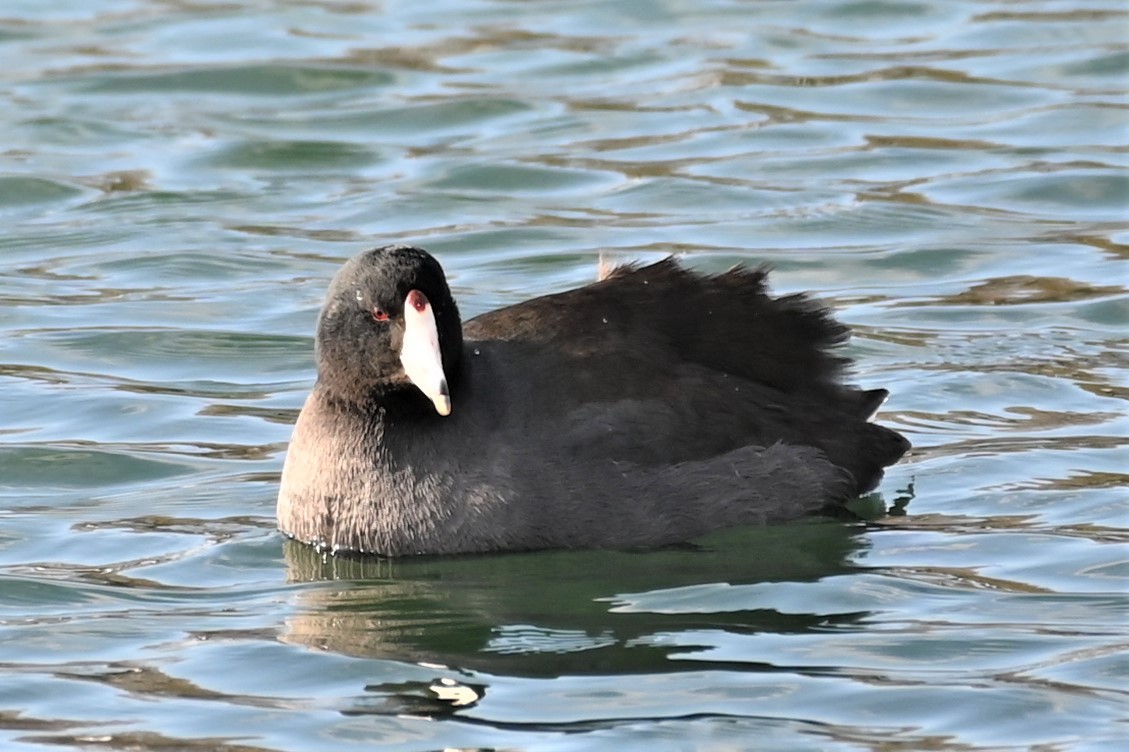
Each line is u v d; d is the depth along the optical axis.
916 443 14.58
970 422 14.94
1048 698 10.48
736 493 13.00
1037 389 15.52
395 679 10.94
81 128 22.38
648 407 12.92
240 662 11.21
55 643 11.55
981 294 17.77
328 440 12.78
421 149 21.89
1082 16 25.38
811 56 24.39
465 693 10.72
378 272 12.34
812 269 18.45
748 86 23.41
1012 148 21.42
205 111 22.98
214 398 15.82
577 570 12.57
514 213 20.00
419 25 25.73
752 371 13.50
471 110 22.81
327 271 18.62
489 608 12.00
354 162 21.58
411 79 23.78
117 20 25.84
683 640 11.41
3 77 23.78
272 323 17.39
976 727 10.17
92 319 17.52
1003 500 13.49
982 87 23.19
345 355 12.49
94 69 24.11
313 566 12.76
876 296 17.77
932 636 11.35
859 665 10.98
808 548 12.85
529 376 12.84
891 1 26.00
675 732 10.14
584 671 11.01
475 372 12.76
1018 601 11.86
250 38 25.05
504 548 12.62
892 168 20.98
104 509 13.73
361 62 24.23
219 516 13.58
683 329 13.41
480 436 12.60
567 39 25.16
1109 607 11.71
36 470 14.39
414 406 12.60
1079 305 17.38
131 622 11.84
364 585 12.41
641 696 10.62
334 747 10.09
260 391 15.99
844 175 20.83
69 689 10.86
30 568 12.71
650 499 12.77
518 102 23.02
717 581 12.34
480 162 21.20
